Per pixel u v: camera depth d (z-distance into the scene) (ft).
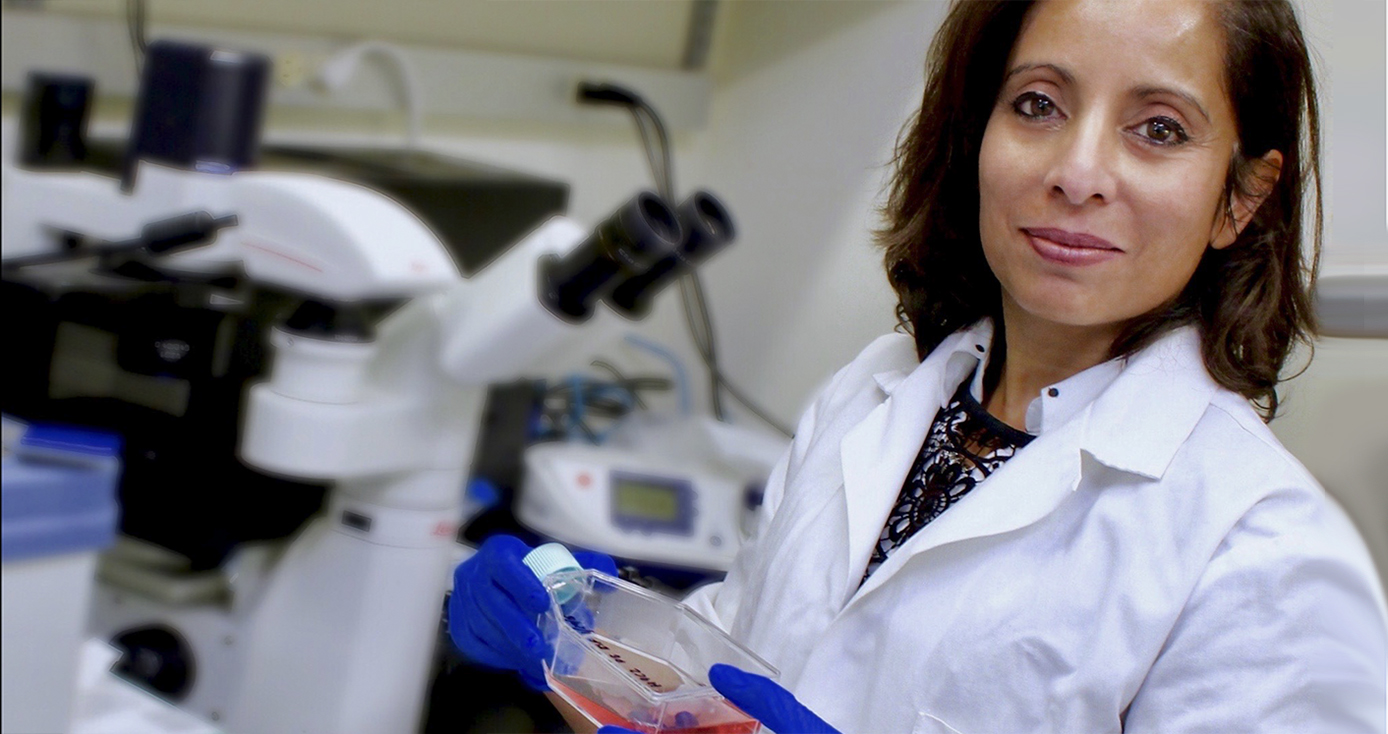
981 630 2.99
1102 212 2.81
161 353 3.76
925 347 3.79
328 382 3.64
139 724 2.82
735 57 7.36
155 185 3.80
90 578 2.29
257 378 4.04
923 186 3.61
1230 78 2.76
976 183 3.51
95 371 3.91
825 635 3.23
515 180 5.74
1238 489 2.85
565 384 6.82
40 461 2.22
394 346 3.92
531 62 6.59
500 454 5.77
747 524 5.85
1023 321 3.33
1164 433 3.01
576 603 3.30
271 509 4.07
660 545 5.51
